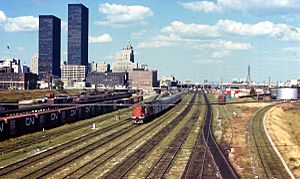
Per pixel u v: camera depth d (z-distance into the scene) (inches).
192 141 2037.4
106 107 3811.5
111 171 1307.8
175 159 1558.8
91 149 1724.9
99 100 4188.0
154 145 1877.5
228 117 3449.8
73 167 1362.0
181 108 4382.4
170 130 2470.5
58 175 1238.3
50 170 1290.6
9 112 2600.9
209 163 1485.0
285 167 1470.2
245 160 1572.3
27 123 2253.9
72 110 2930.6
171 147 1831.9
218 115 3631.9
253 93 5767.7
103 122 2942.9
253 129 2623.0
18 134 2158.0
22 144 1860.2
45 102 3599.9
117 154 1636.3
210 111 4072.3
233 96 6043.3
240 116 3558.1
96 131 2380.7
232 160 1571.1
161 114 3592.5
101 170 1330.0
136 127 2623.0
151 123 2871.6
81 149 1718.8
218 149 1803.6
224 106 4766.2
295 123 3447.3
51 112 2566.4
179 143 1951.3
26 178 1185.4
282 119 3644.2
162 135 2234.3
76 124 2795.3
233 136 2272.4
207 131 2438.5
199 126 2709.2
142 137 2154.3
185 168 1390.3
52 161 1453.0
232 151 1760.6
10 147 1768.0
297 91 3535.9
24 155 1572.3
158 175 1277.1
